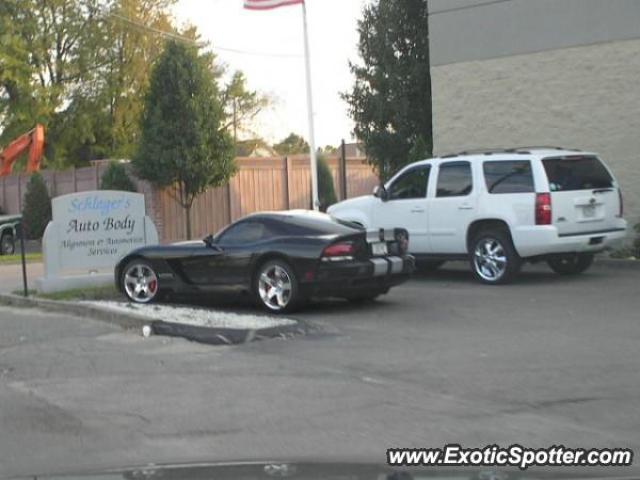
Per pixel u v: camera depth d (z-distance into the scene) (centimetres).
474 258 1391
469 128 1873
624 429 601
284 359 862
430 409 664
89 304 1198
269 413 666
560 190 1317
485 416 639
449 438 586
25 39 3372
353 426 623
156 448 583
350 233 1131
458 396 700
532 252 1323
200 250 1202
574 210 1327
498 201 1348
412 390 723
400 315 1106
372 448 566
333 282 1105
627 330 956
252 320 1045
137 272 1275
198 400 713
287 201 3128
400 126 2183
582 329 972
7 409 699
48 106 3388
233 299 1221
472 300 1216
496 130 1838
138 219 1496
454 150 1895
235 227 1203
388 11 2200
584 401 674
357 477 284
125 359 888
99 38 3500
